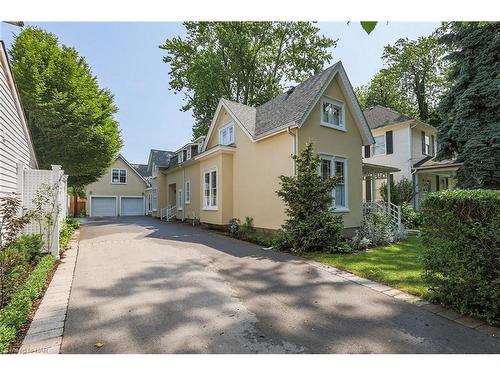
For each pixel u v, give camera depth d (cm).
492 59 1204
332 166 1134
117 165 3159
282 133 1063
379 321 366
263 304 428
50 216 737
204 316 386
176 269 630
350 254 775
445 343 312
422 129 1942
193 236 1156
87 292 482
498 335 328
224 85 2428
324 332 339
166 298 454
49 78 1520
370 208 1377
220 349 305
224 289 496
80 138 1628
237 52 2355
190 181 1872
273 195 1091
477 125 1213
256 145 1195
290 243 842
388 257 733
